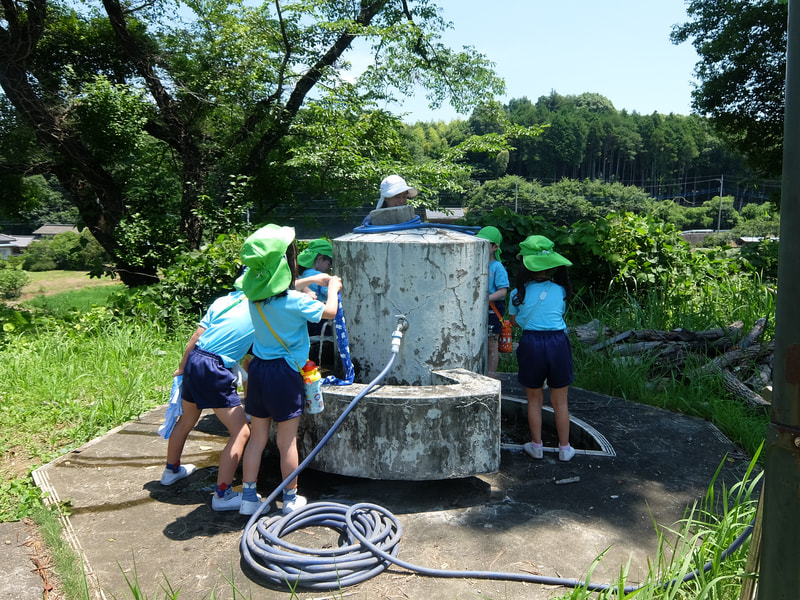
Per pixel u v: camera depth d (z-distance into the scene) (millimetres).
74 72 15742
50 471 3963
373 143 17078
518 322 4148
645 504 3537
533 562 2945
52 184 23641
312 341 4871
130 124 14984
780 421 1551
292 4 15211
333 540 3141
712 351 6547
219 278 9094
